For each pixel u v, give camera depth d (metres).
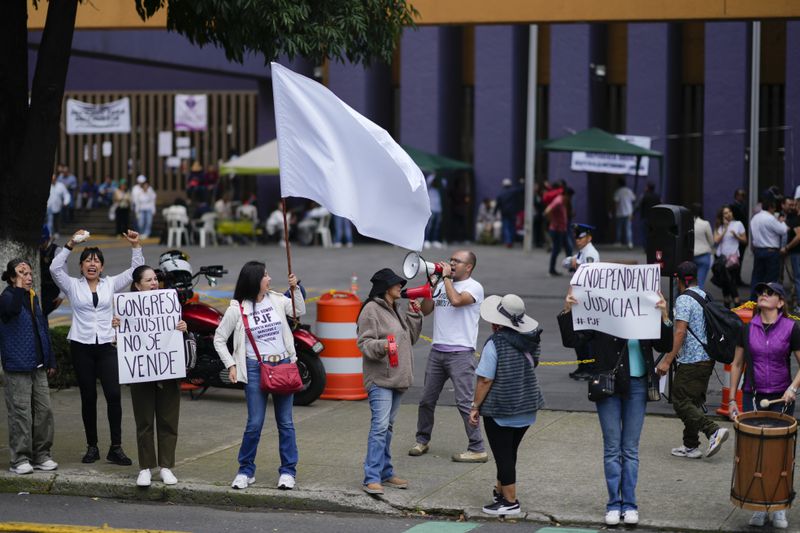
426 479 13.42
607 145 39.97
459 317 14.16
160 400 13.16
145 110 52.81
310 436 15.52
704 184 43.19
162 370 12.95
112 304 13.16
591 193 45.66
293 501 12.68
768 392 12.21
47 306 17.59
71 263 37.50
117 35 42.81
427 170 41.94
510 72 45.44
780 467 11.01
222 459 14.35
